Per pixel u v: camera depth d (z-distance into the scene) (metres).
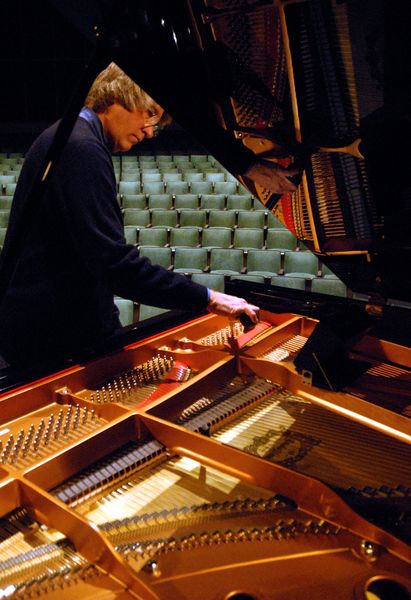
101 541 0.83
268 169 1.19
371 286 1.50
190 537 0.95
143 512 1.03
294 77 0.97
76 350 1.57
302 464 1.18
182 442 1.11
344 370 1.34
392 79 0.90
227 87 1.00
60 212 1.43
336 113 1.01
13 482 0.94
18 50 11.90
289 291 1.75
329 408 1.22
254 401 1.40
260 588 0.84
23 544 0.93
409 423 1.13
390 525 0.96
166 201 6.93
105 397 1.37
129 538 0.95
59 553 0.90
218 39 0.91
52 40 11.89
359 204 1.19
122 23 0.80
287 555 0.91
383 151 1.03
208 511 1.03
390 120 0.97
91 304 1.59
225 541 0.94
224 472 1.06
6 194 7.65
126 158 10.02
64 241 1.49
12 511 1.00
